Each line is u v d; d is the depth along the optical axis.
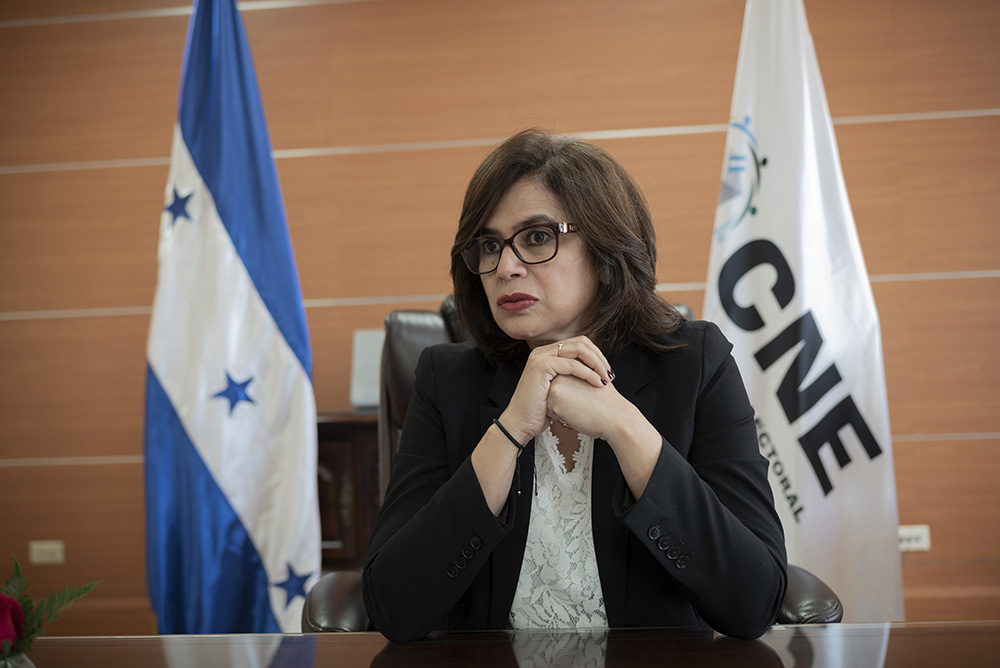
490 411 1.19
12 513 3.93
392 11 3.80
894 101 3.60
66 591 0.73
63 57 3.91
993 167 3.57
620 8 3.71
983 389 3.57
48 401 3.93
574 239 1.12
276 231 2.64
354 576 1.45
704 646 0.84
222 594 2.53
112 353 3.90
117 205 3.90
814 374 2.28
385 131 3.81
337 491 3.21
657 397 1.16
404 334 1.65
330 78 3.83
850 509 2.25
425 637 0.95
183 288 2.58
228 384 2.56
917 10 3.59
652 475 0.98
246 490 2.56
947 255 3.59
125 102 3.89
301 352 2.62
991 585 3.52
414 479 1.18
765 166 2.35
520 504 1.14
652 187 3.70
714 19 3.67
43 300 3.94
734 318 2.33
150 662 0.83
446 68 3.78
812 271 2.31
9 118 3.94
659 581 1.10
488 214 1.13
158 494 2.54
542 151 1.14
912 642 0.83
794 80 2.36
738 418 1.14
